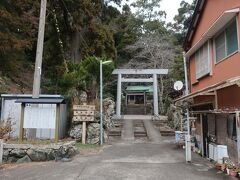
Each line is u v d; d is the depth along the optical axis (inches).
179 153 446.0
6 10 583.5
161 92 1170.6
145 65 1223.5
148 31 1465.3
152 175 287.6
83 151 457.4
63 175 287.0
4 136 423.5
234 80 263.7
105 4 879.1
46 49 809.5
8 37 558.6
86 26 802.8
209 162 365.7
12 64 613.6
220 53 398.0
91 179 270.7
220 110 316.2
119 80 999.6
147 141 621.9
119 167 327.6
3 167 329.4
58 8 786.8
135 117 1002.1
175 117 750.5
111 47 829.8
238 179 271.3
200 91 355.6
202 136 431.8
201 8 482.6
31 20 647.1
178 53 1243.2
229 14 335.9
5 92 719.1
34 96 449.4
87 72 661.9
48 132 528.7
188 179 272.2
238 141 285.1
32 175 288.4
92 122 573.9
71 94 653.3
